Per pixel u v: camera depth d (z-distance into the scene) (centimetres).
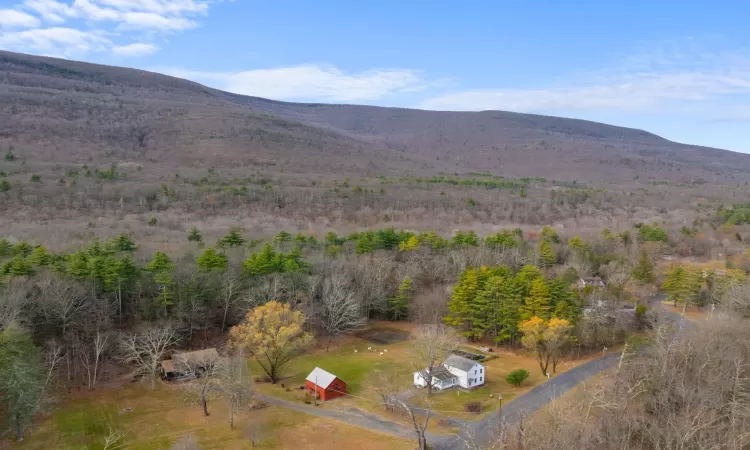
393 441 5559
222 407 6303
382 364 7806
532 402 6469
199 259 8881
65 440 5425
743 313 8350
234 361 6656
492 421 5997
